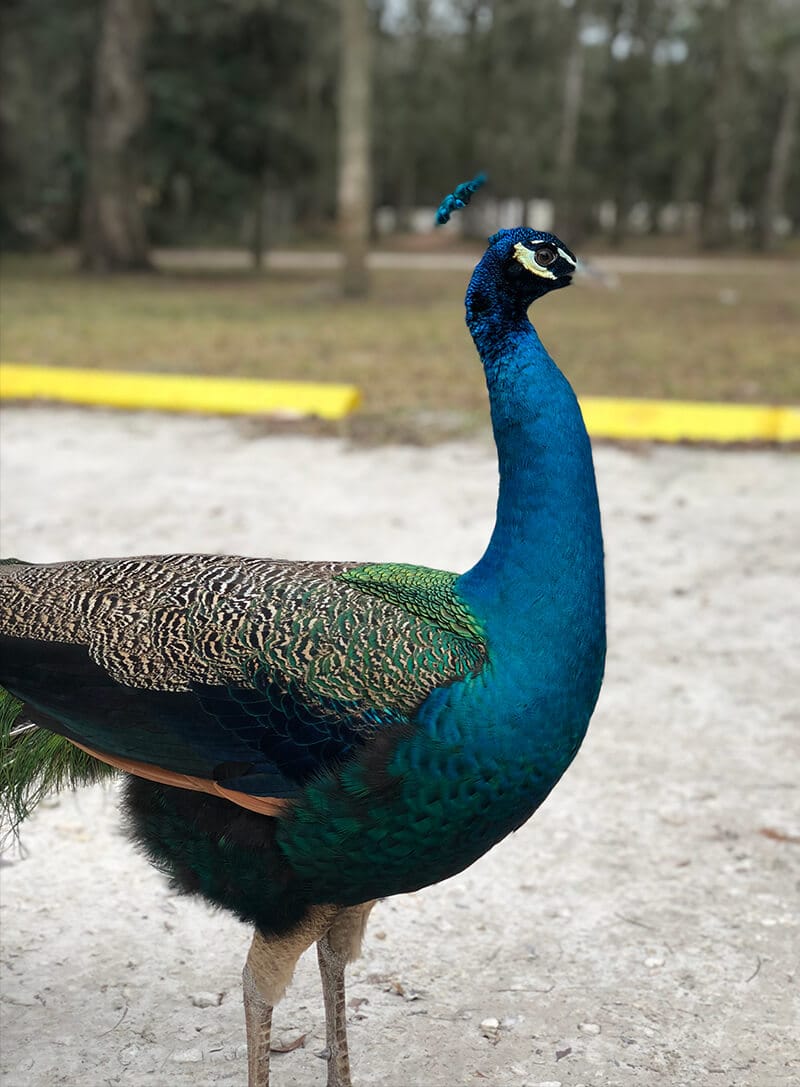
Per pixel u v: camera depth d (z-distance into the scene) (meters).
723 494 2.90
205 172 9.55
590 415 3.50
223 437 3.38
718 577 2.35
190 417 3.62
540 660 0.96
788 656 1.99
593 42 17.91
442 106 19.33
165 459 3.12
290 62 9.54
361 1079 1.13
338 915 1.06
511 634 0.97
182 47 9.28
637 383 4.13
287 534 2.52
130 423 3.53
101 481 2.89
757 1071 1.15
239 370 4.24
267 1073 1.03
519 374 0.99
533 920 1.35
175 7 9.06
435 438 3.36
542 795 0.98
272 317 6.04
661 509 2.77
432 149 20.31
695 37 17.62
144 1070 1.14
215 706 0.96
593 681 1.00
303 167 9.98
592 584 0.99
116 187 9.05
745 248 16.52
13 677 1.01
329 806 0.94
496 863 1.45
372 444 3.30
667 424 3.44
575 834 1.51
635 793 1.59
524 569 0.98
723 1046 1.18
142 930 1.33
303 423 3.51
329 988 1.09
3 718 1.07
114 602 1.01
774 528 2.64
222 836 0.98
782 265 12.98
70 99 11.51
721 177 15.80
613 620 2.13
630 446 3.34
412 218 22.56
